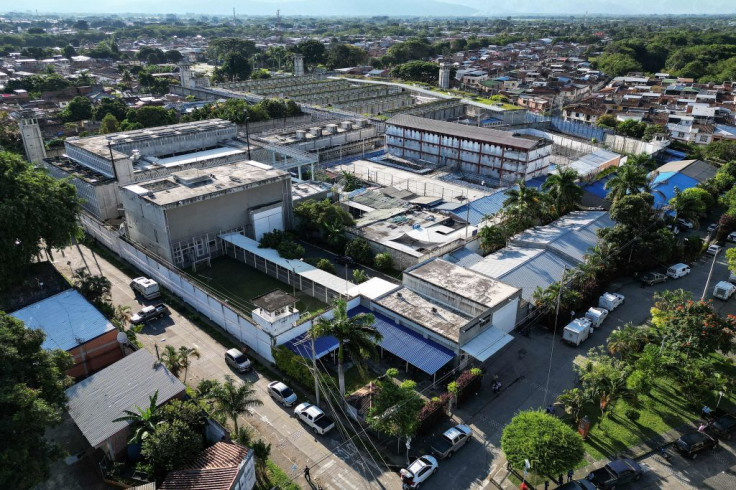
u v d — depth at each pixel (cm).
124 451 4147
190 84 19438
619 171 8450
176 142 11044
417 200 9300
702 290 6956
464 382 4825
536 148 10500
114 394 4397
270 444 4159
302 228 8188
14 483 3219
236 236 7731
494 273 6488
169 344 5691
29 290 6125
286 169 10131
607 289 6950
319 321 4600
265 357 5466
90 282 5988
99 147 9844
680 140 14300
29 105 17288
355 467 4162
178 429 3916
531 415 3981
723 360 5556
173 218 7075
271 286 6950
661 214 8494
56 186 6669
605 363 4884
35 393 3506
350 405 4700
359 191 9738
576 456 3709
